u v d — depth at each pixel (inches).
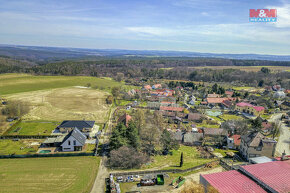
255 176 1776.6
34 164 2409.0
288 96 7308.1
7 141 3090.6
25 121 3969.0
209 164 2464.3
